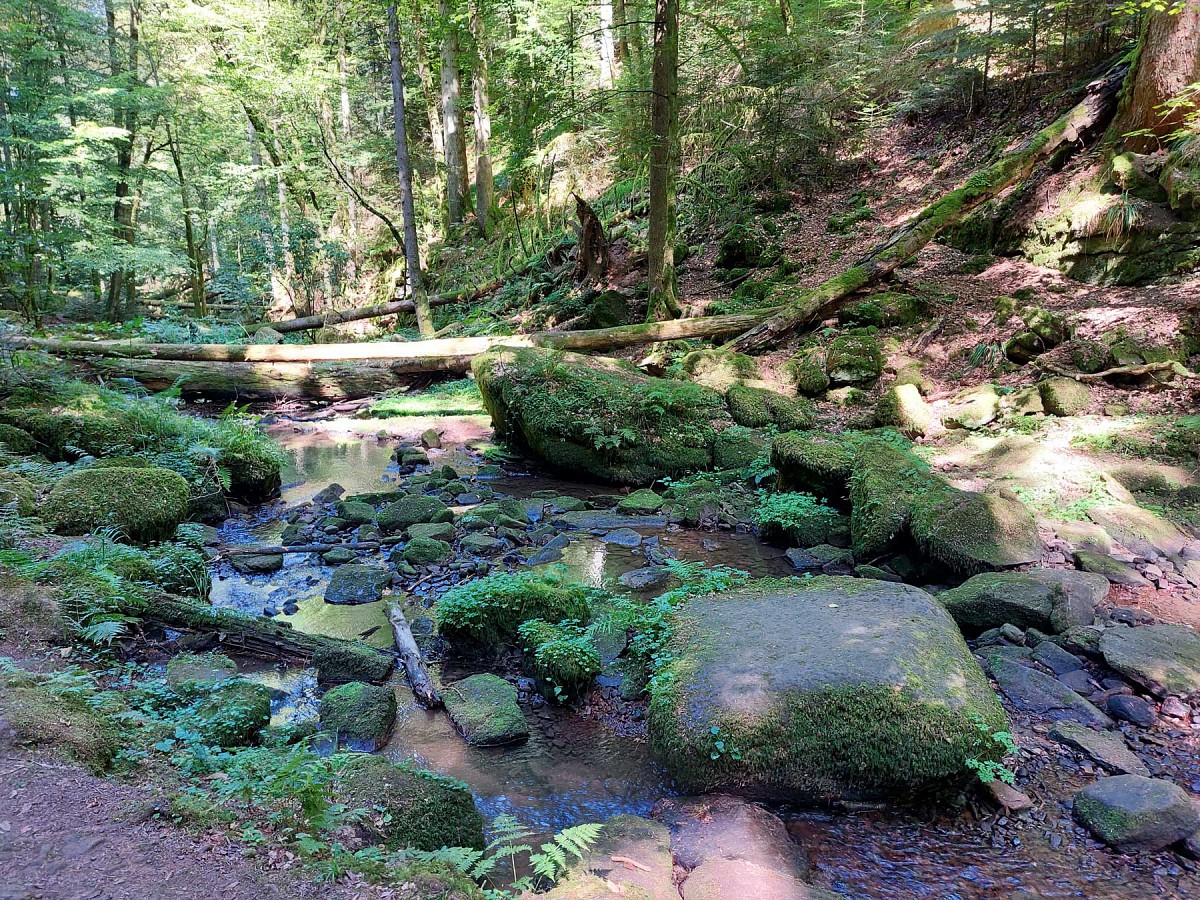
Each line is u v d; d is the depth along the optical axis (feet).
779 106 53.06
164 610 16.90
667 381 35.58
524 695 16.24
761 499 27.50
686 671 14.12
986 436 29.32
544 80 67.31
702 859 11.01
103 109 74.95
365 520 26.94
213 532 25.62
